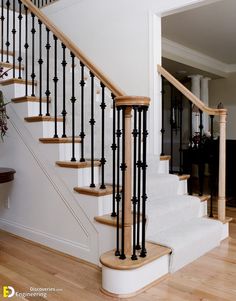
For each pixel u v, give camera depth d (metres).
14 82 3.24
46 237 3.00
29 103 3.09
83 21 4.35
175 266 2.45
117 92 2.34
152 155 3.65
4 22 4.86
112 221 2.40
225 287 2.22
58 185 2.83
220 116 3.23
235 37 5.82
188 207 3.13
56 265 2.59
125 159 2.18
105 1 4.11
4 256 2.78
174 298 2.07
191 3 3.37
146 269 2.21
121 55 3.97
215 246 3.00
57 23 4.67
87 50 4.32
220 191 3.25
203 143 5.38
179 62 6.31
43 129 2.94
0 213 3.61
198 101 3.48
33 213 3.13
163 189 3.24
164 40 5.88
